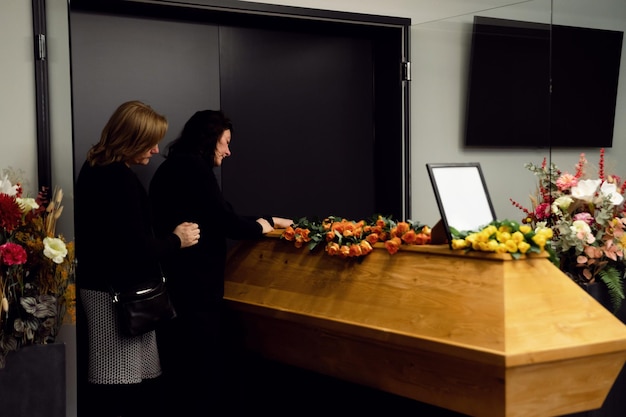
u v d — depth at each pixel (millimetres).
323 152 4656
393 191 4707
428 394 2791
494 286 2617
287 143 4527
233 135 4336
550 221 3441
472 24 4234
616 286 3213
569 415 3074
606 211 3248
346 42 4719
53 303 2926
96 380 3125
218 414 3484
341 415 3713
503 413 2529
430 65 4473
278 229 3736
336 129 4703
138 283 3094
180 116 4172
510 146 4039
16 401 2900
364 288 3061
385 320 2895
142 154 3131
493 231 2689
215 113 3537
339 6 4387
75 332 3129
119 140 3062
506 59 4059
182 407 3479
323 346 3207
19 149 3303
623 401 3234
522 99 3975
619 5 4043
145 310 3076
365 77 4797
